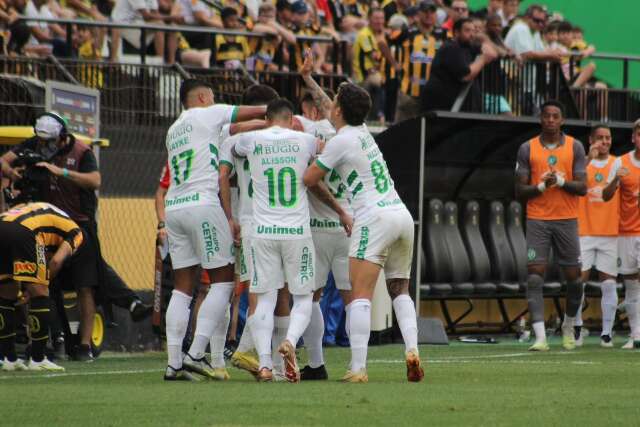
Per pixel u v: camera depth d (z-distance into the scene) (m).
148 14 51.53
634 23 68.12
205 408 20.69
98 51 50.22
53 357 35.53
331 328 42.12
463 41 49.06
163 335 36.69
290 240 26.14
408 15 59.22
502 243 48.97
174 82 46.25
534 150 39.69
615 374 28.58
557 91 50.69
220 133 27.14
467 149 48.53
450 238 47.69
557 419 19.30
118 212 44.53
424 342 43.84
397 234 25.84
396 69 54.97
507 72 50.00
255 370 27.70
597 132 42.94
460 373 28.81
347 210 27.78
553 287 49.53
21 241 29.52
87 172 34.59
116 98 45.31
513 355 36.78
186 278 27.23
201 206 26.59
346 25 60.19
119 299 36.59
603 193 41.50
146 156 45.56
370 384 25.42
